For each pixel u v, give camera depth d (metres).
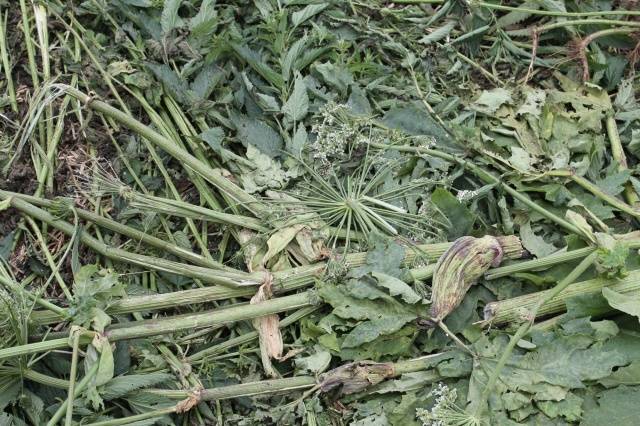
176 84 1.94
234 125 1.93
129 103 2.00
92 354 1.55
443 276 1.66
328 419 1.64
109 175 1.79
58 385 1.56
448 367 1.61
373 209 1.80
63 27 2.07
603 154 1.99
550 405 1.54
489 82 2.17
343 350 1.65
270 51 2.07
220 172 1.87
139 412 1.59
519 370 1.58
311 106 2.00
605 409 1.52
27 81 2.01
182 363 1.67
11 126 1.92
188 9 2.12
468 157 1.95
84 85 2.00
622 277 1.66
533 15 2.28
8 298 1.53
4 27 2.03
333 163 1.90
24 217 1.81
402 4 2.27
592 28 2.21
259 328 1.69
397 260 1.68
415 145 1.94
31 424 1.60
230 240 1.87
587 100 2.05
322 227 1.77
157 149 1.93
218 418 1.63
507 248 1.74
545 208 1.87
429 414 1.53
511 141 1.99
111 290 1.61
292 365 1.69
